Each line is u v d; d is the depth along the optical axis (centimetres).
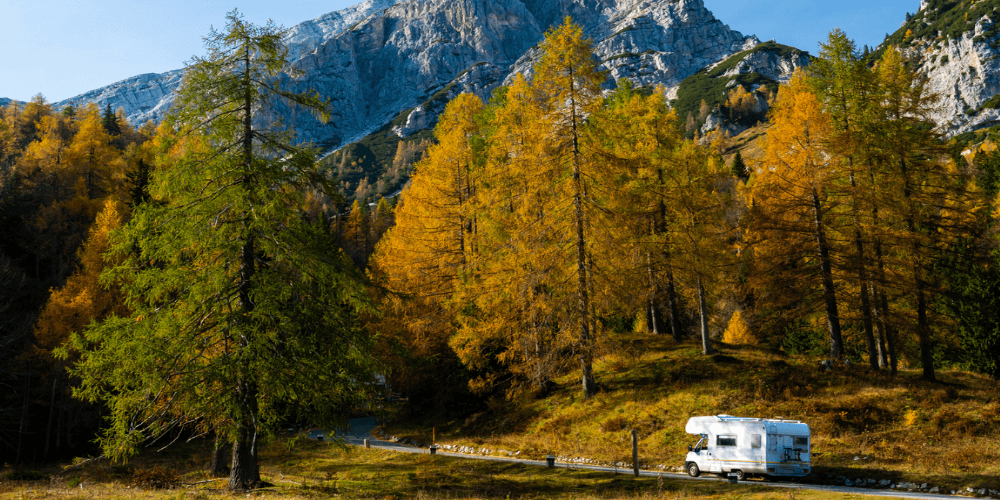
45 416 3316
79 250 3456
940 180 2464
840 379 2356
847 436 1956
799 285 2548
